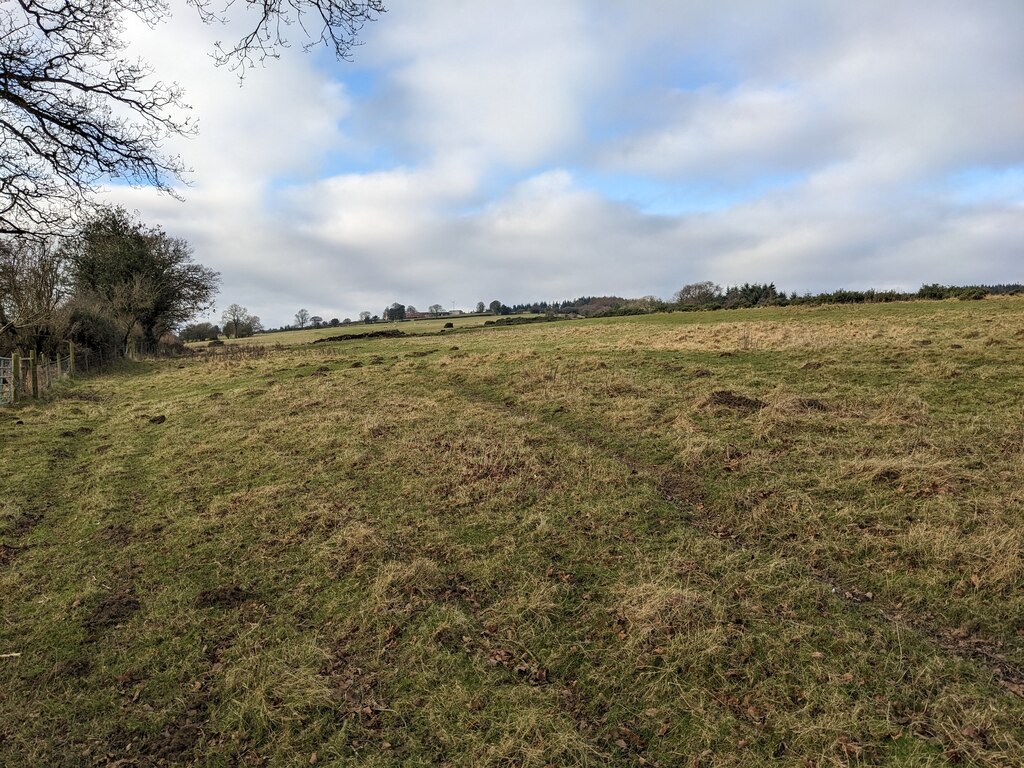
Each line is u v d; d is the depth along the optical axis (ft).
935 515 20.74
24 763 12.96
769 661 14.76
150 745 13.57
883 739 12.35
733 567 18.98
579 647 15.94
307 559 21.63
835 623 16.01
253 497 27.45
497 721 13.55
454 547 21.74
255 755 13.19
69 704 14.83
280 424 40.60
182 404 52.11
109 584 20.57
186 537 23.91
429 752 12.91
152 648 16.92
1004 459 24.59
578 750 12.56
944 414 31.24
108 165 25.62
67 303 98.37
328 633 17.28
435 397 47.98
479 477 28.17
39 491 30.14
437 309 401.70
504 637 16.56
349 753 13.01
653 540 21.26
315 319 388.37
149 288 136.87
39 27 22.24
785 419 31.96
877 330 64.80
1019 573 17.03
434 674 15.20
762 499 23.62
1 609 19.17
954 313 77.87
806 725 12.76
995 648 14.92
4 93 21.94
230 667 15.92
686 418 34.47
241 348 152.66
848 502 22.58
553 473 27.96
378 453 33.17
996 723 12.39
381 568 20.31
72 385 74.18
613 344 74.59
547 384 48.44
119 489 29.89
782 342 61.52
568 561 20.34
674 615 16.44
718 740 12.71
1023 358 41.55
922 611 16.53
